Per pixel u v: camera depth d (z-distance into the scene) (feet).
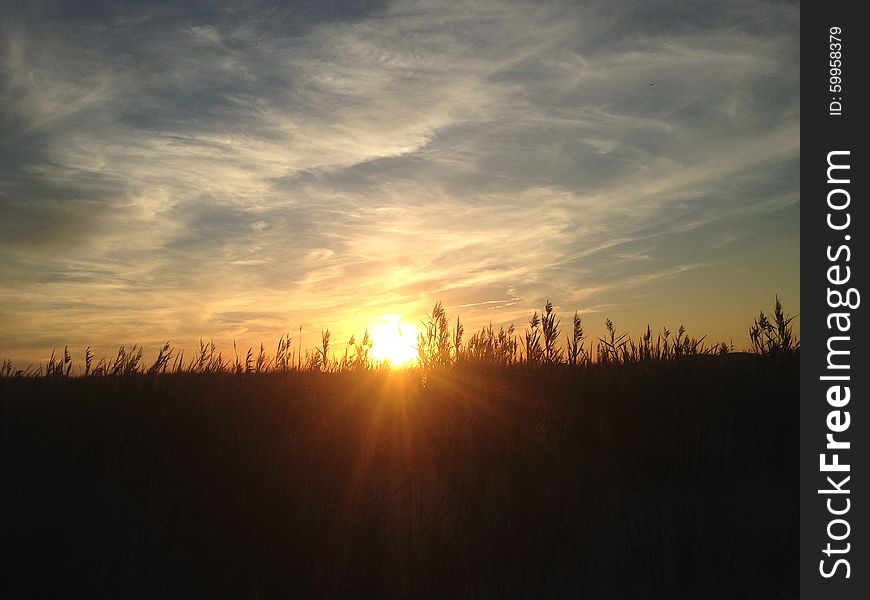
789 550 13.58
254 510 14.44
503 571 13.64
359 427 20.85
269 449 17.95
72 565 12.66
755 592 12.76
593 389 24.21
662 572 13.57
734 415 20.20
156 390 23.26
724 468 17.90
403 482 17.35
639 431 19.66
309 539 13.94
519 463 18.60
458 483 18.06
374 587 12.46
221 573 12.73
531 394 24.53
